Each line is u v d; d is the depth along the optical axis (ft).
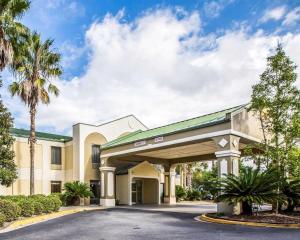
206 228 42.98
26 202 57.16
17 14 65.92
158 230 41.63
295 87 56.85
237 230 40.55
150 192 113.29
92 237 36.50
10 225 47.21
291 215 54.65
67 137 113.50
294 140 58.23
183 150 90.53
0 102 71.51
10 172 71.51
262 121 61.87
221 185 54.29
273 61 57.16
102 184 96.22
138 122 116.06
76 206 90.43
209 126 64.08
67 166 103.35
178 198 130.31
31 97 76.59
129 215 63.52
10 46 62.69
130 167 103.71
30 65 78.13
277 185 53.11
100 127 104.17
